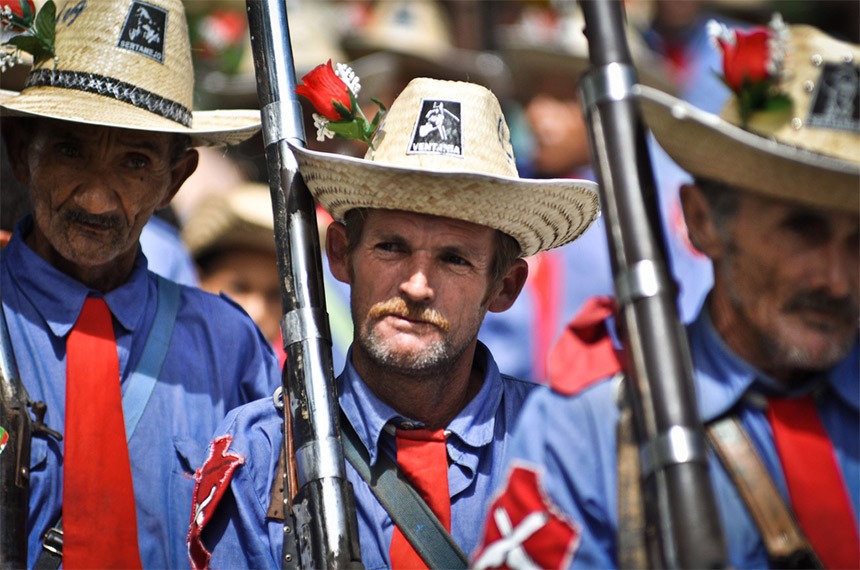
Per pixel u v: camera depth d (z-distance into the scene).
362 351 10.11
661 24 23.08
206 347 12.23
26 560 10.56
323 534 9.58
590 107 8.48
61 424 11.44
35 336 11.65
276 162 10.51
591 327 9.04
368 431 10.22
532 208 10.11
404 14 22.97
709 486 8.09
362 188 9.93
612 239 8.34
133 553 11.23
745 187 8.57
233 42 19.84
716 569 7.96
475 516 10.28
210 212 16.73
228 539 10.06
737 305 8.73
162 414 11.73
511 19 22.56
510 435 10.66
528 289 17.88
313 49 21.53
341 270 10.60
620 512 8.47
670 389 8.13
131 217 11.60
